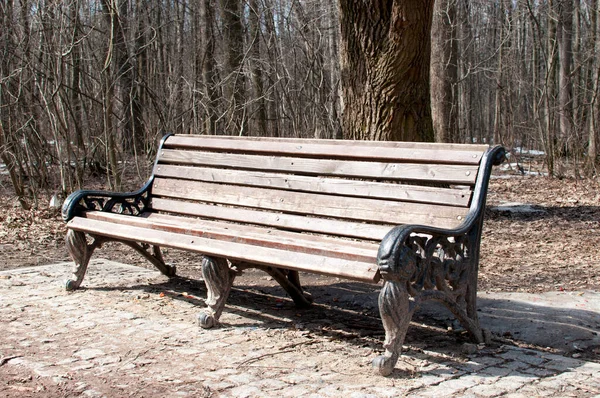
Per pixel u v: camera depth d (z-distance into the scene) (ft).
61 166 34.04
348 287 17.38
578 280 18.22
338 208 14.03
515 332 13.15
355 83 24.50
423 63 24.22
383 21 23.65
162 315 14.44
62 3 33.99
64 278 18.21
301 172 14.90
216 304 13.60
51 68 34.30
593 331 13.14
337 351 12.00
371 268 10.93
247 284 18.03
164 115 49.57
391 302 10.55
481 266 20.58
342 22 24.52
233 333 13.14
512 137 71.05
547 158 53.36
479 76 108.99
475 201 12.14
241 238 13.17
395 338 10.71
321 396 9.71
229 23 50.42
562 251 23.15
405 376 10.61
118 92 52.19
